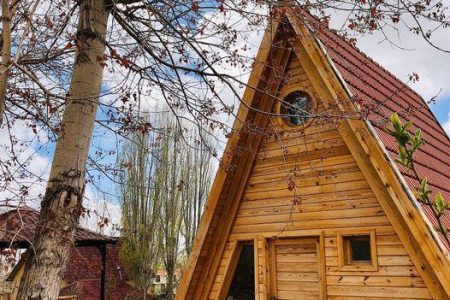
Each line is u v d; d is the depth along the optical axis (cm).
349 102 602
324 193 764
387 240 683
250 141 841
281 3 473
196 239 865
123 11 515
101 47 462
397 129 222
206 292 873
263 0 470
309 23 521
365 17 445
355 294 697
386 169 650
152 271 2439
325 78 737
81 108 442
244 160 855
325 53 745
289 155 816
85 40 452
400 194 630
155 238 2452
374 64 1088
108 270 2350
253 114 838
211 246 880
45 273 397
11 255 432
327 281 730
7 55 396
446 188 800
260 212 838
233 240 864
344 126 725
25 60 550
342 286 713
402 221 651
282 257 815
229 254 861
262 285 804
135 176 1995
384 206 680
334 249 734
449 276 572
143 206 2397
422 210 617
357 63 940
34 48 557
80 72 449
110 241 1509
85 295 2023
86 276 1531
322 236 748
